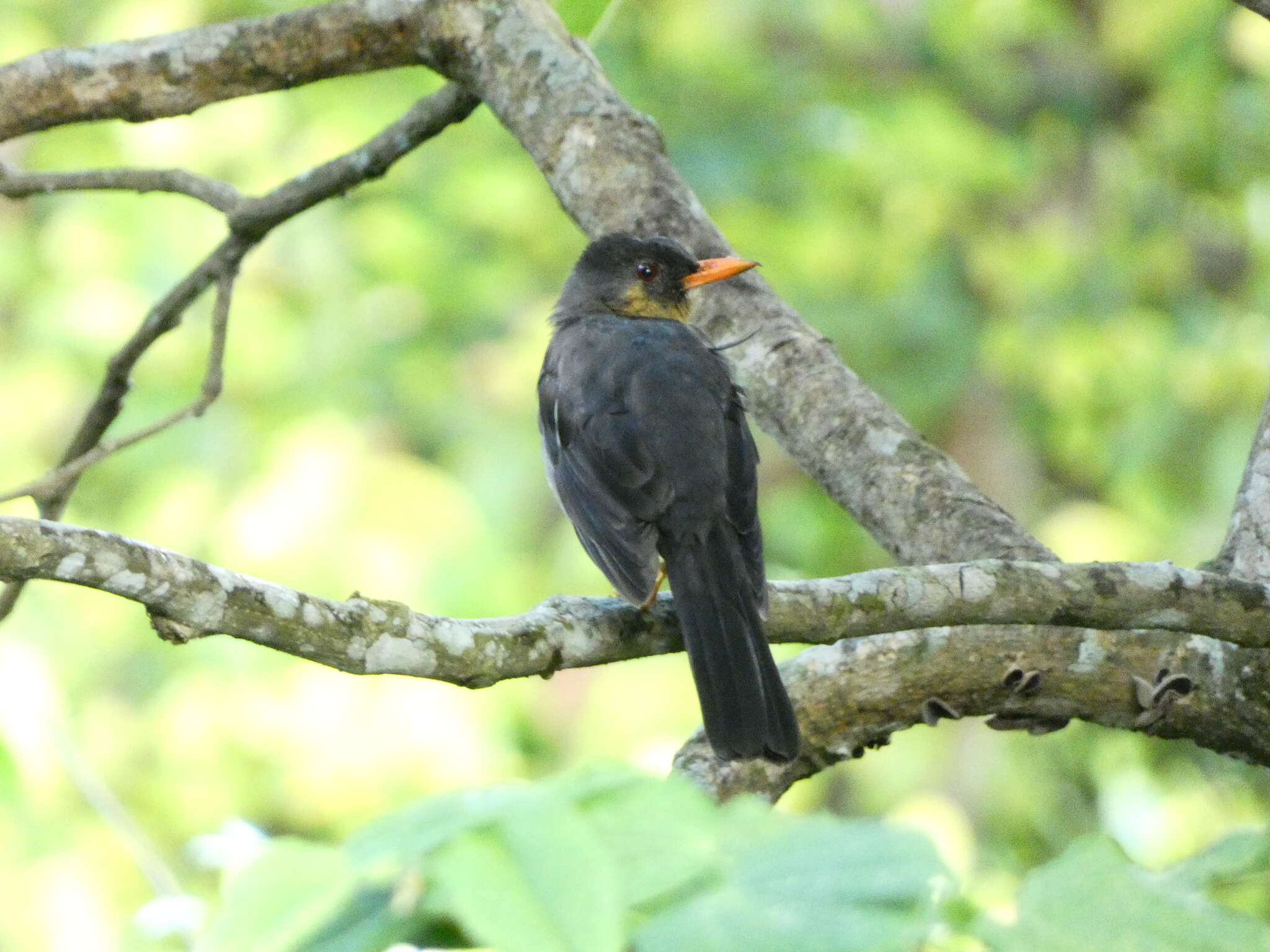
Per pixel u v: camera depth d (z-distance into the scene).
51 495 8.22
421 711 13.04
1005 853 14.16
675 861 2.20
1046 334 17.41
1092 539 16.19
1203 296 18.41
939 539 6.51
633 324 7.07
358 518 13.59
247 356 15.13
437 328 16.67
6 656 5.33
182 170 8.12
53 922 6.72
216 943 2.20
